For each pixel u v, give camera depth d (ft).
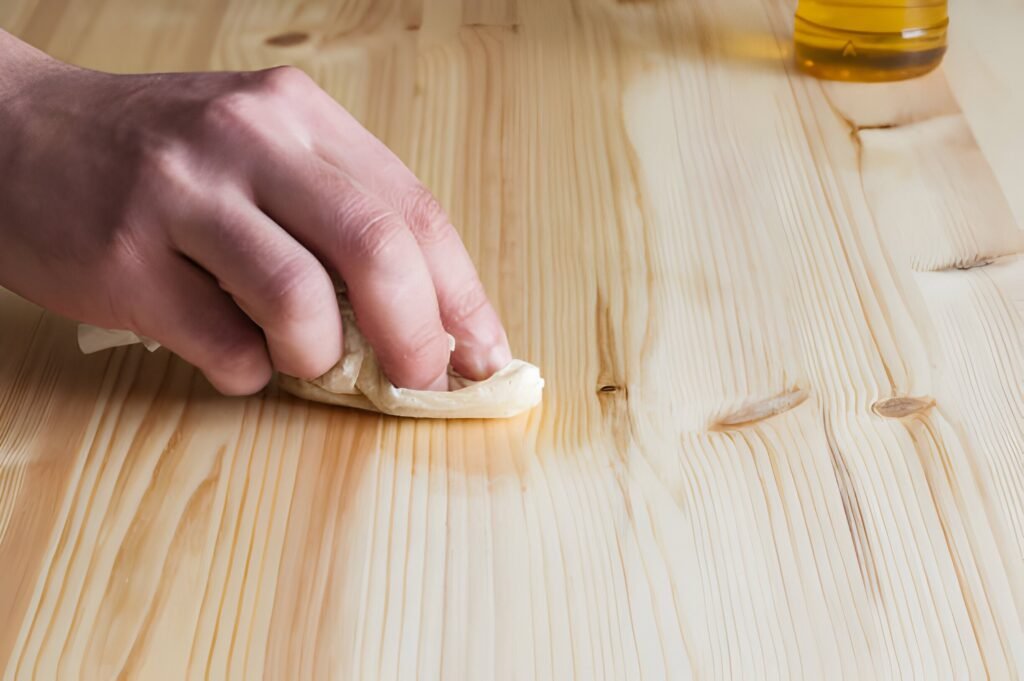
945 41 2.22
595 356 1.79
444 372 1.71
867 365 1.78
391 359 1.66
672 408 1.73
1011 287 1.87
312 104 1.73
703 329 1.82
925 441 1.69
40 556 1.59
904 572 1.58
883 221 1.97
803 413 1.73
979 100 2.19
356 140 1.74
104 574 1.58
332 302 1.62
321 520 1.62
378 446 1.70
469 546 1.60
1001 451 1.68
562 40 2.31
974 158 2.07
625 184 2.03
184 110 1.67
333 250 1.61
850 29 2.18
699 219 1.97
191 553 1.59
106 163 1.65
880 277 1.89
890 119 2.15
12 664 1.51
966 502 1.63
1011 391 1.75
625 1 2.40
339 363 1.68
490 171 2.05
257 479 1.66
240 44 2.29
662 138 2.11
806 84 2.22
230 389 1.70
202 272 1.65
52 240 1.65
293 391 1.74
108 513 1.63
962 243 1.94
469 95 2.19
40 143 1.67
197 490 1.65
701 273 1.89
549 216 1.97
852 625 1.54
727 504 1.64
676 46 2.30
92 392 1.75
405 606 1.55
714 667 1.50
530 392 1.72
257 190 1.63
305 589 1.56
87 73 1.76
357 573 1.58
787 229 1.96
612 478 1.66
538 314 1.84
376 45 2.30
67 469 1.67
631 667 1.50
